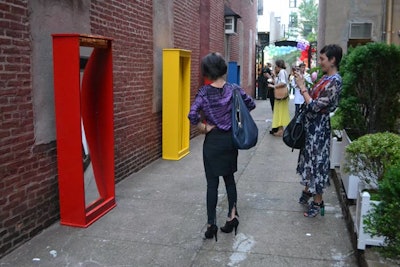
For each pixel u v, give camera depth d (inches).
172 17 327.3
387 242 131.7
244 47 768.3
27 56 163.6
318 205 195.0
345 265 150.6
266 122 519.8
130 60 255.9
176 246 165.3
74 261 152.6
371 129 238.5
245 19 767.1
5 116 152.9
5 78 152.3
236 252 160.6
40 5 169.9
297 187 242.8
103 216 194.4
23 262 151.2
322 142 185.0
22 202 163.6
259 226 185.3
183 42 359.9
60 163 177.9
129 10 251.3
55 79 171.5
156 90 301.0
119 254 158.2
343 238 173.0
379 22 414.9
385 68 226.4
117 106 240.8
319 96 181.0
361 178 171.0
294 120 189.8
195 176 263.7
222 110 164.7
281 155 330.3
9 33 153.7
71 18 191.6
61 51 169.0
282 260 154.3
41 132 173.5
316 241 170.2
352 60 230.1
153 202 214.5
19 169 161.3
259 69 1020.5
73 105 171.5
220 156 166.2
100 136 202.2
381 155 163.0
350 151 170.6
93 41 180.1
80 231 177.6
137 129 271.0
